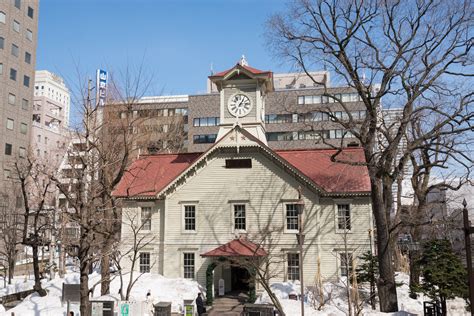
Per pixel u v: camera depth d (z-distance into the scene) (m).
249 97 37.34
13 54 67.88
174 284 32.47
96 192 24.52
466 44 25.81
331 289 29.95
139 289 30.88
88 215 21.52
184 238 34.97
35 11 73.38
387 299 26.19
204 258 34.44
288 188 34.12
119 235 35.94
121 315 23.56
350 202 33.31
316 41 27.67
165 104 62.94
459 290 21.78
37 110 109.50
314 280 31.97
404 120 26.34
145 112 45.25
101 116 32.28
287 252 33.25
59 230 35.19
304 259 33.03
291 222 33.91
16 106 67.69
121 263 36.00
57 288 32.41
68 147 42.44
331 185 33.72
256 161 34.94
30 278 44.16
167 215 35.59
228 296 32.56
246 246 31.91
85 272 20.66
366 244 32.50
